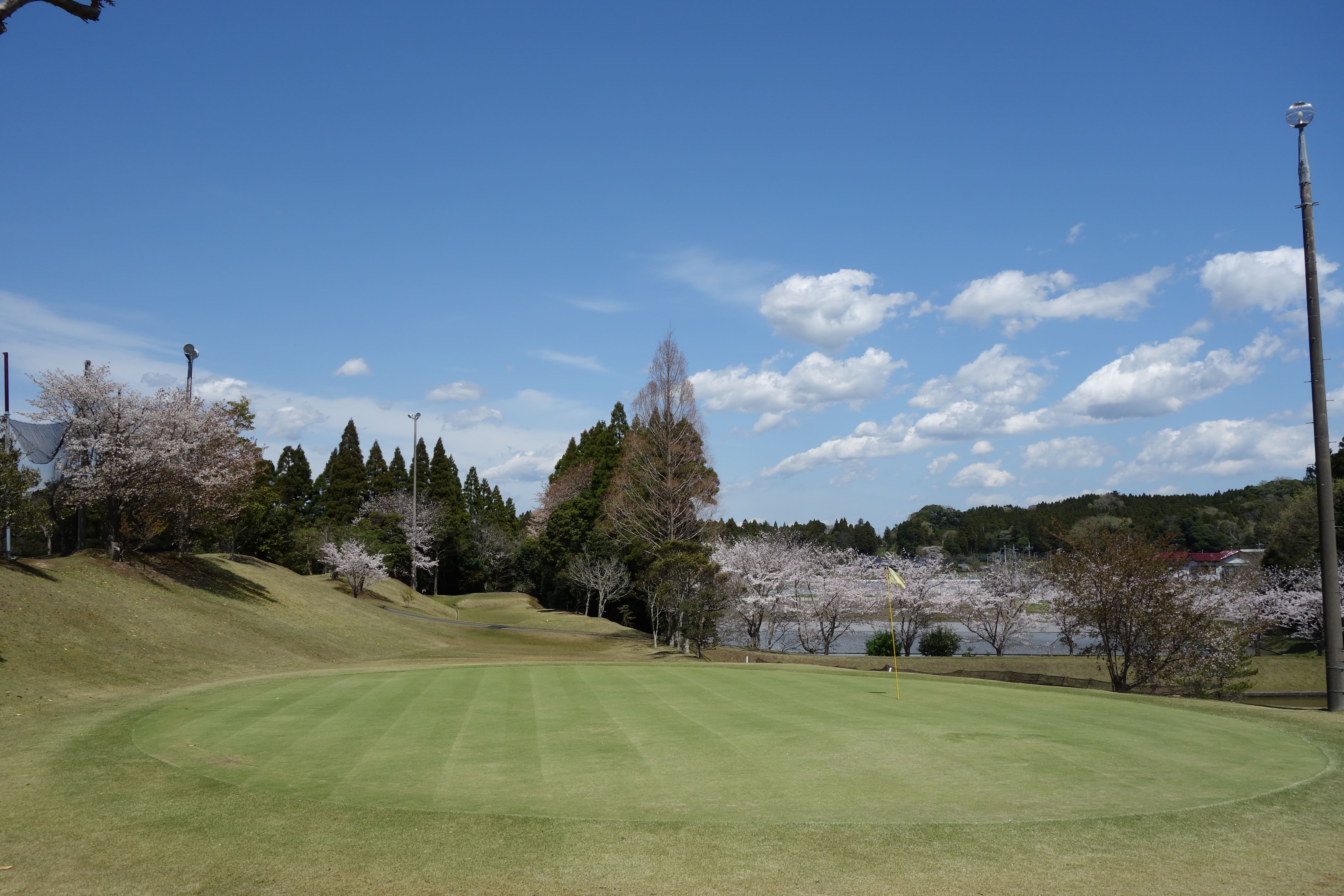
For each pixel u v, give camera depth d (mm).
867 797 7957
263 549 54875
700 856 6406
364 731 11359
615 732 11258
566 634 47000
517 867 6211
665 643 43875
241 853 6500
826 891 5820
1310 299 15578
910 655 41000
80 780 8539
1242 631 22328
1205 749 10344
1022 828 7008
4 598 21781
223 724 11984
